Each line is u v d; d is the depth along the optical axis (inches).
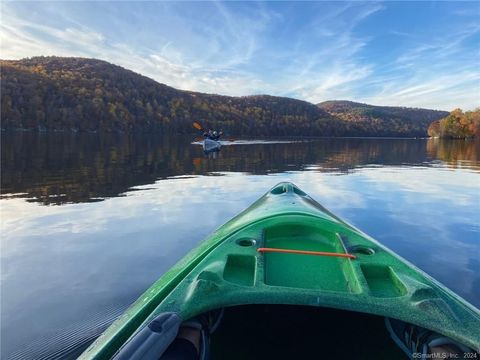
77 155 665.0
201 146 1056.2
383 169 551.8
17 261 178.4
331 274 114.7
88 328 123.3
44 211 265.4
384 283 107.2
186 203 299.3
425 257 188.7
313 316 114.0
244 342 103.2
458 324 83.4
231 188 369.7
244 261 119.8
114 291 149.1
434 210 283.1
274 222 152.5
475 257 188.4
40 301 140.9
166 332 74.7
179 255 187.6
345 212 276.8
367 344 101.6
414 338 90.3
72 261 178.9
